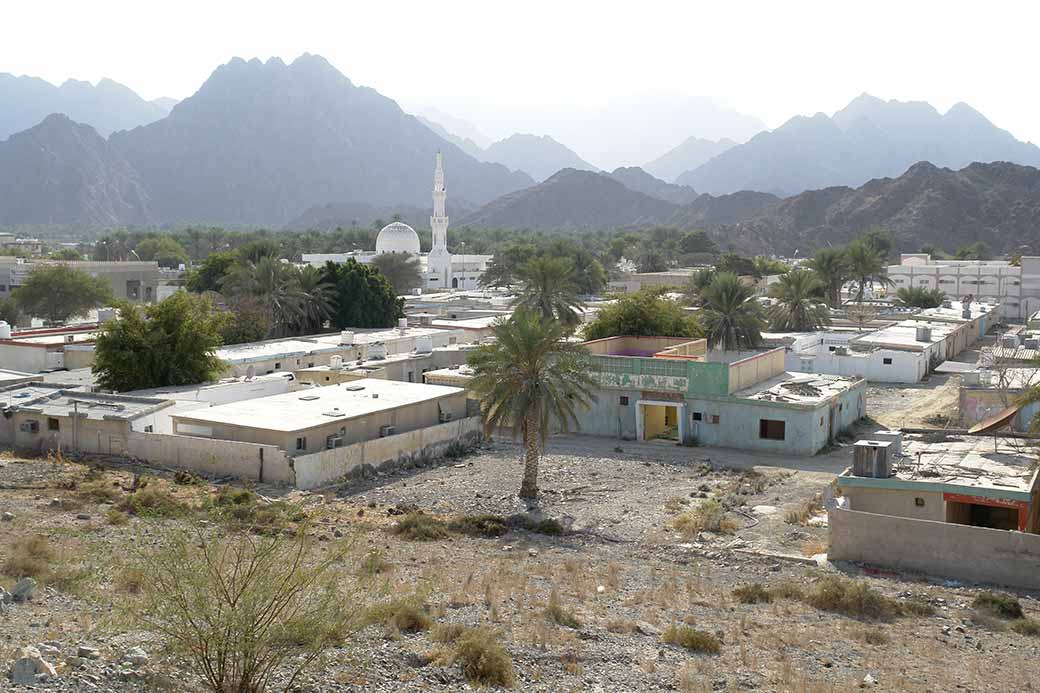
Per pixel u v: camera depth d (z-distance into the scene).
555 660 18.36
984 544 26.50
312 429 39.66
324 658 15.73
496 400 37.81
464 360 65.00
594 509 35.91
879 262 132.00
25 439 43.03
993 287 144.62
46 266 103.88
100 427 41.22
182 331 51.25
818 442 47.66
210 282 106.31
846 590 24.02
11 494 32.31
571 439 50.78
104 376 50.31
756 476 41.72
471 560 27.56
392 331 77.25
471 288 172.75
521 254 155.88
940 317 102.44
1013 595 25.28
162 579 14.62
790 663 19.14
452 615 20.89
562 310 74.31
